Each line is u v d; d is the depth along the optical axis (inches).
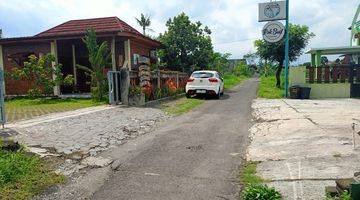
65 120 391.5
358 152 237.8
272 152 256.1
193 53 950.4
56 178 205.5
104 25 740.0
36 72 638.5
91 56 586.9
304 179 194.7
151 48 867.4
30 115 437.7
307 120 377.7
